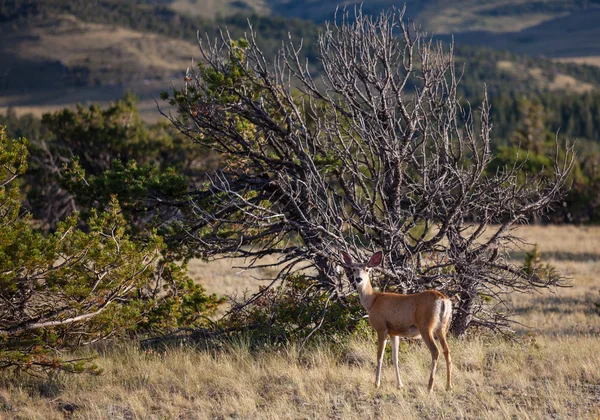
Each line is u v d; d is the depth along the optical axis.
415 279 39.91
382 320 33.06
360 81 42.97
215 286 74.12
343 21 42.72
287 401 31.58
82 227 76.88
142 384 35.19
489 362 37.81
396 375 33.50
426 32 43.66
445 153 40.84
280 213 39.50
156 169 44.56
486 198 43.88
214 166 108.19
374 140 40.78
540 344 42.16
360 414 29.47
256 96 43.22
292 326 42.09
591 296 74.56
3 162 34.53
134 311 37.47
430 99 42.31
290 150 43.75
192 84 42.72
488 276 42.25
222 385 34.28
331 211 38.47
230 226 44.84
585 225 162.38
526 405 29.86
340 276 40.88
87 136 106.44
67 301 35.19
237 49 42.44
